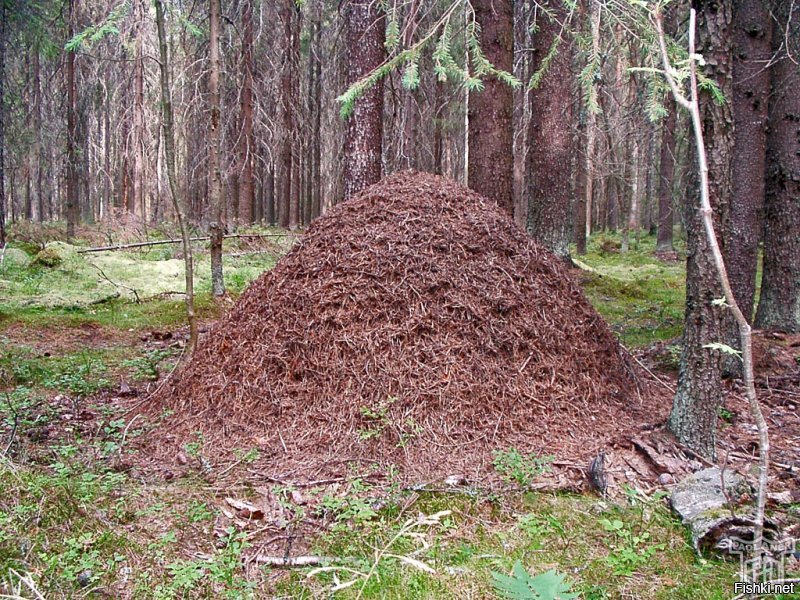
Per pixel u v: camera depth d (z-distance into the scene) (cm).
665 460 321
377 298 380
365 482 300
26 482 264
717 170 303
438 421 337
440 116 1369
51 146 1875
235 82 1230
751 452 352
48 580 215
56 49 1272
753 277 607
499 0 695
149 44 795
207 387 386
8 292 858
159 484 303
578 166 1711
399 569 234
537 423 348
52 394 459
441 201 429
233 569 233
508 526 266
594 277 1018
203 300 822
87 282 950
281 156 1736
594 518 274
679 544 254
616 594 221
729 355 495
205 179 1556
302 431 340
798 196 620
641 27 310
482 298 385
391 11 425
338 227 425
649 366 538
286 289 405
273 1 1205
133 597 214
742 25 595
